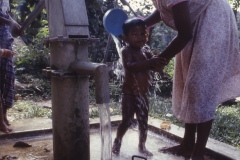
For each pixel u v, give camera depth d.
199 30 2.39
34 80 6.86
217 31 2.37
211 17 2.38
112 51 8.37
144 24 2.59
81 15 2.24
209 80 2.36
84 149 2.36
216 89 2.39
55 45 2.25
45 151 2.86
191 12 2.37
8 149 2.91
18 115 4.13
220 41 2.36
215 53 2.36
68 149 2.31
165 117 4.19
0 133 3.20
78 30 2.21
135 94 2.65
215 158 2.70
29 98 6.00
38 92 6.39
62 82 2.23
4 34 3.44
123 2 2.93
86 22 2.25
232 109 5.15
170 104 5.21
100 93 1.97
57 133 2.32
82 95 2.29
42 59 7.66
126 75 2.64
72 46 2.21
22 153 2.80
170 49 2.35
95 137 3.25
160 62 2.38
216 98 2.40
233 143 3.31
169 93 6.83
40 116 4.08
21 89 6.21
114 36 2.84
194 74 2.38
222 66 2.40
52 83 2.31
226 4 2.50
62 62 2.22
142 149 2.73
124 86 2.68
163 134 3.28
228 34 2.42
